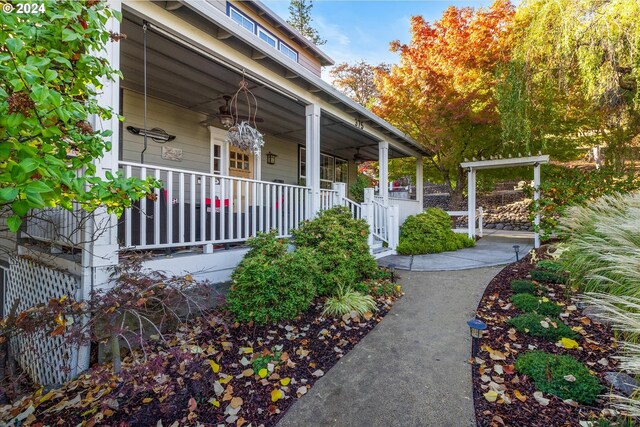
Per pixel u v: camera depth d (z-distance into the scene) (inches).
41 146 59.9
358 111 240.5
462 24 338.6
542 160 270.2
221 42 146.9
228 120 205.2
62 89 70.1
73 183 62.3
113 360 97.1
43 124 59.0
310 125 208.4
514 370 97.2
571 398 82.5
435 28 358.0
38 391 105.1
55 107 56.2
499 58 285.1
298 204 201.9
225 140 257.6
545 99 257.4
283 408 85.4
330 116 233.1
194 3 122.6
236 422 80.0
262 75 169.0
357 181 428.8
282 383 95.3
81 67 68.7
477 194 521.0
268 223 176.4
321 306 147.7
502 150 340.2
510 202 483.2
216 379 95.7
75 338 94.0
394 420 80.0
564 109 274.8
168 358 100.8
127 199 80.0
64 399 92.8
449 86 334.3
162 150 213.9
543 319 121.7
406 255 256.2
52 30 60.7
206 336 120.8
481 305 147.9
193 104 222.2
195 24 135.5
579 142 311.7
